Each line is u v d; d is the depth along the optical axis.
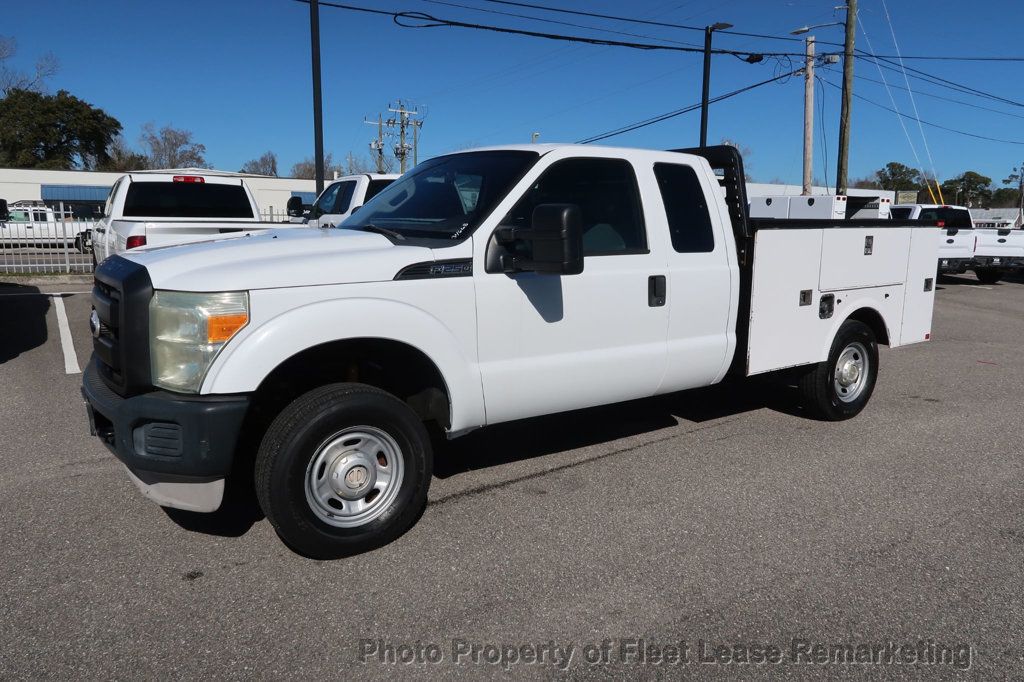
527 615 3.25
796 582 3.56
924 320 6.63
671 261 4.76
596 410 6.42
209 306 3.32
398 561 3.70
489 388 4.10
